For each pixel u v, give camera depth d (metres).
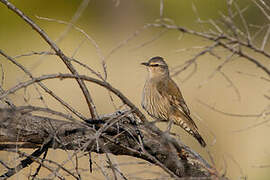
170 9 27.34
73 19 6.46
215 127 17.56
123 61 23.27
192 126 12.20
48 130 7.50
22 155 7.11
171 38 25.73
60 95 18.92
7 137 7.26
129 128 8.11
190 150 8.48
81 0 27.30
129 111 7.43
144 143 8.23
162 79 12.45
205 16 27.25
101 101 19.06
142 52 24.42
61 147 7.75
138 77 21.69
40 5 26.75
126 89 20.66
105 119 8.11
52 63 22.50
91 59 23.50
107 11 27.25
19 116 7.14
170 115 12.30
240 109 19.06
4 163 7.25
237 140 17.41
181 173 8.45
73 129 7.66
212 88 19.78
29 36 25.48
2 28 25.44
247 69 21.61
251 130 17.81
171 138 7.07
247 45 6.32
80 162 9.41
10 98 7.25
